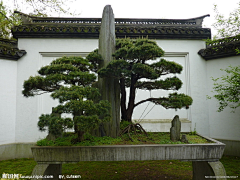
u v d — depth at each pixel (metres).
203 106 6.55
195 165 4.09
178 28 6.57
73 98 2.99
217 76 6.43
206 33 6.61
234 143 6.00
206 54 6.52
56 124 2.80
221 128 6.27
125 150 3.14
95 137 3.67
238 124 5.97
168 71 3.88
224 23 5.78
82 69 3.86
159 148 3.19
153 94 6.67
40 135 6.23
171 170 5.01
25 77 6.34
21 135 6.20
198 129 6.43
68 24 6.93
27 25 6.67
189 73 6.66
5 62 6.09
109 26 4.02
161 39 6.70
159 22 7.26
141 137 3.88
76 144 3.27
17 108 6.25
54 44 6.58
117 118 3.88
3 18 7.75
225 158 5.81
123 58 3.87
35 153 3.13
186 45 6.76
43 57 6.70
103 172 4.93
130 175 4.69
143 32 6.40
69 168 5.28
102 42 4.03
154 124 6.42
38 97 6.37
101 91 3.94
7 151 6.01
